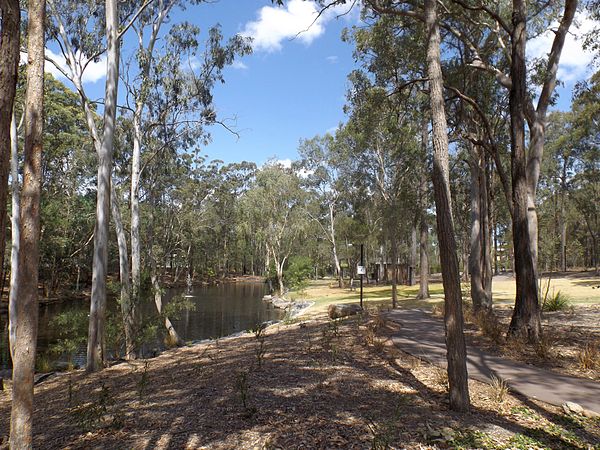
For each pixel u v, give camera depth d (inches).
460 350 222.1
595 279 1375.5
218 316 1072.2
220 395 253.9
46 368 501.4
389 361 338.6
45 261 1355.8
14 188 491.5
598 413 211.6
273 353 398.0
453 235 231.6
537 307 405.7
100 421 220.1
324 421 203.5
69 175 1327.5
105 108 486.9
